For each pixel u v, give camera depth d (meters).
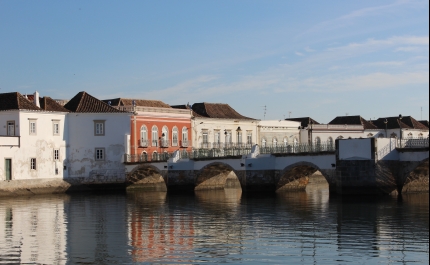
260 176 59.97
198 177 65.56
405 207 44.28
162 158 69.00
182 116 77.94
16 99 66.25
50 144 67.75
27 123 65.50
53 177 67.69
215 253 29.11
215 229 36.16
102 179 70.12
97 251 29.98
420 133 105.62
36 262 27.95
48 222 40.22
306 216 41.00
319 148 56.94
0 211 46.97
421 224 36.50
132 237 33.75
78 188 68.88
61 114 69.19
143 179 71.88
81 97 73.56
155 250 30.03
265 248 30.09
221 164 62.88
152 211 46.06
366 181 51.84
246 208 46.69
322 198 53.19
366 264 26.67
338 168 53.09
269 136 88.25
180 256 28.61
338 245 30.58
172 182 66.19
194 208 47.66
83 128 70.50
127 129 71.25
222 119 82.44
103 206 50.53
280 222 38.53
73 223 39.66
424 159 50.81
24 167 64.81
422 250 29.17
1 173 62.44
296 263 26.95
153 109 74.31
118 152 71.06
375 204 46.44
